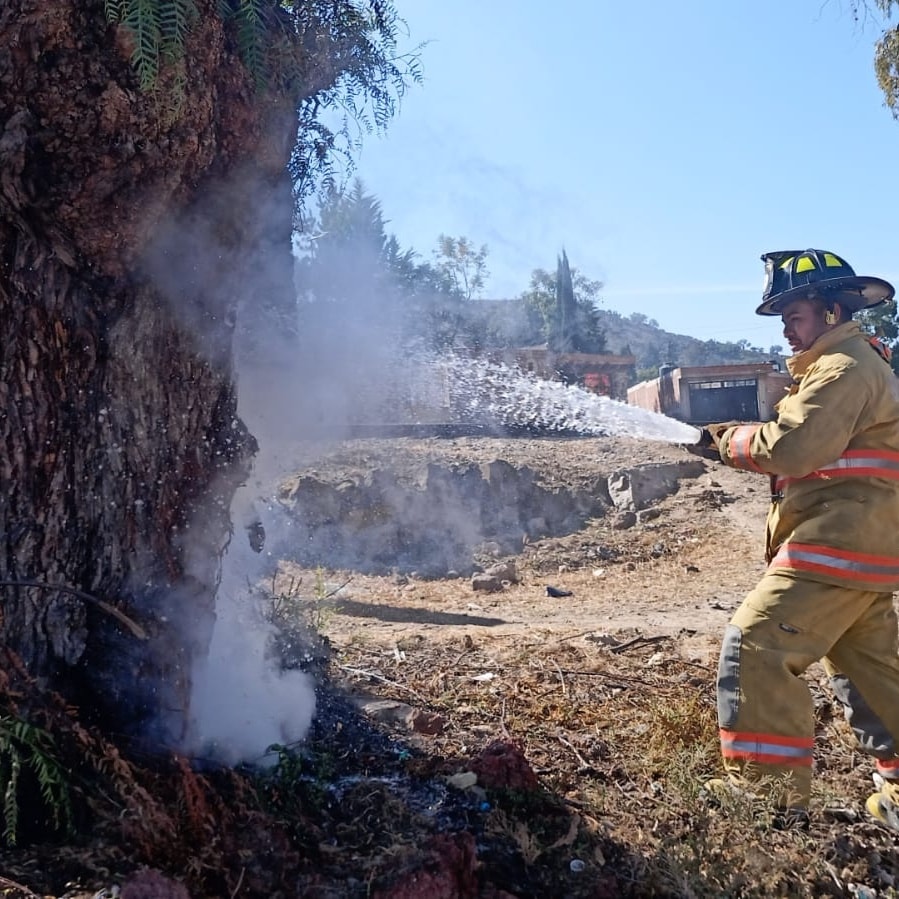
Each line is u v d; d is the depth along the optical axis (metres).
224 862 2.29
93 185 2.48
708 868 2.67
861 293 3.52
